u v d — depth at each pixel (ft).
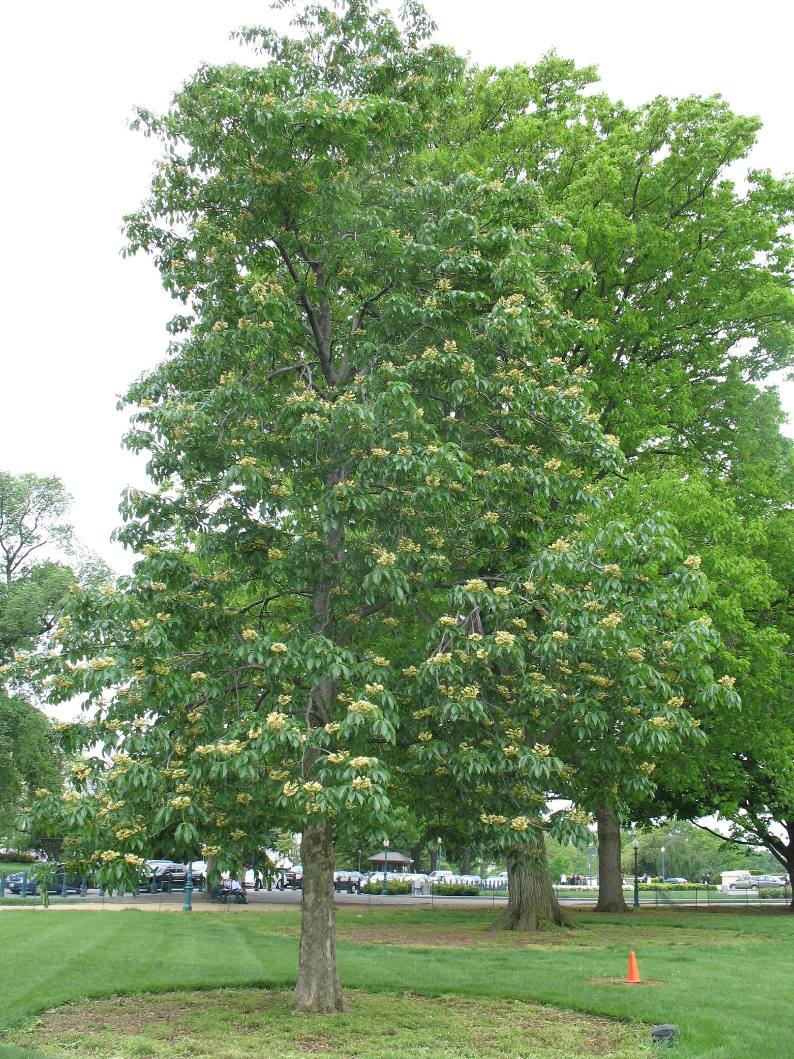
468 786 27.40
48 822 23.52
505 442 30.86
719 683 27.84
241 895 89.81
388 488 28.17
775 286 60.95
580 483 30.32
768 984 35.50
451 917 72.08
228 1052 23.85
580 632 25.61
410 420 27.45
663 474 53.52
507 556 31.53
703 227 63.41
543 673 27.91
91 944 44.96
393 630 32.81
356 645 32.45
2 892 87.66
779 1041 25.41
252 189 29.68
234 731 23.86
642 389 58.75
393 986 34.17
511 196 33.50
